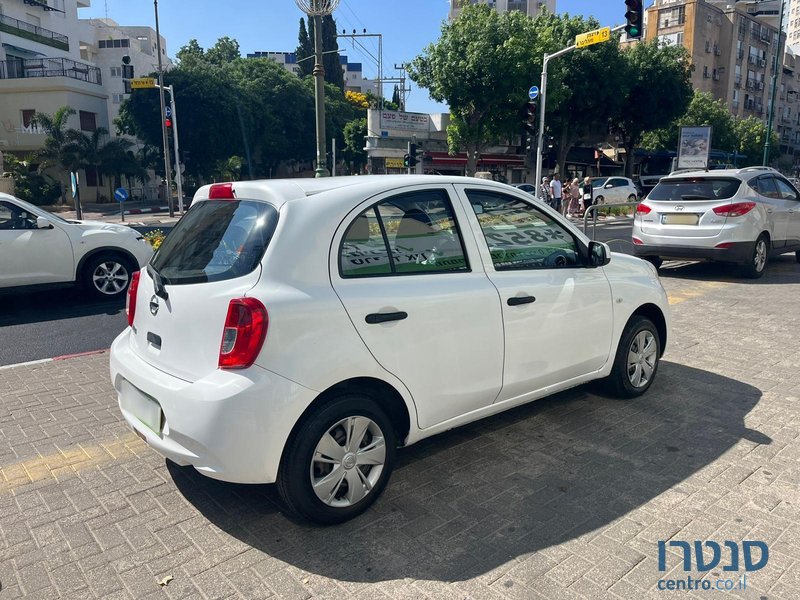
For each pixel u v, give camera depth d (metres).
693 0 60.66
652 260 11.25
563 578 2.74
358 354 3.04
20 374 5.63
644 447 4.03
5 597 2.67
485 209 3.82
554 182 25.97
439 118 42.09
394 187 3.40
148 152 46.59
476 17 29.84
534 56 28.81
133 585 2.73
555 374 4.13
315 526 3.16
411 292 3.28
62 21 50.44
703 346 6.34
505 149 43.28
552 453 3.96
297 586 2.71
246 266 2.96
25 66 43.91
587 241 4.42
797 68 81.50
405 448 4.06
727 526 3.12
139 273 3.79
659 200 10.20
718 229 9.50
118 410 4.76
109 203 44.22
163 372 3.18
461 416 3.64
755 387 5.13
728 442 4.09
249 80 49.31
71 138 40.06
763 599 2.60
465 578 2.75
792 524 3.13
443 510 3.30
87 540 3.08
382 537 3.06
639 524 3.15
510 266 3.86
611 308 4.46
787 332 6.82
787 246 10.72
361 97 71.44
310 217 3.05
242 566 2.85
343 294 3.04
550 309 3.98
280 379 2.82
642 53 37.19
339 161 59.78
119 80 58.84
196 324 2.99
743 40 67.12
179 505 3.39
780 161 78.44
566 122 34.66
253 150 48.69
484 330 3.59
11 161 38.94
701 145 28.23
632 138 40.56
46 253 8.28
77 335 7.05
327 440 3.02
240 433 2.76
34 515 3.32
